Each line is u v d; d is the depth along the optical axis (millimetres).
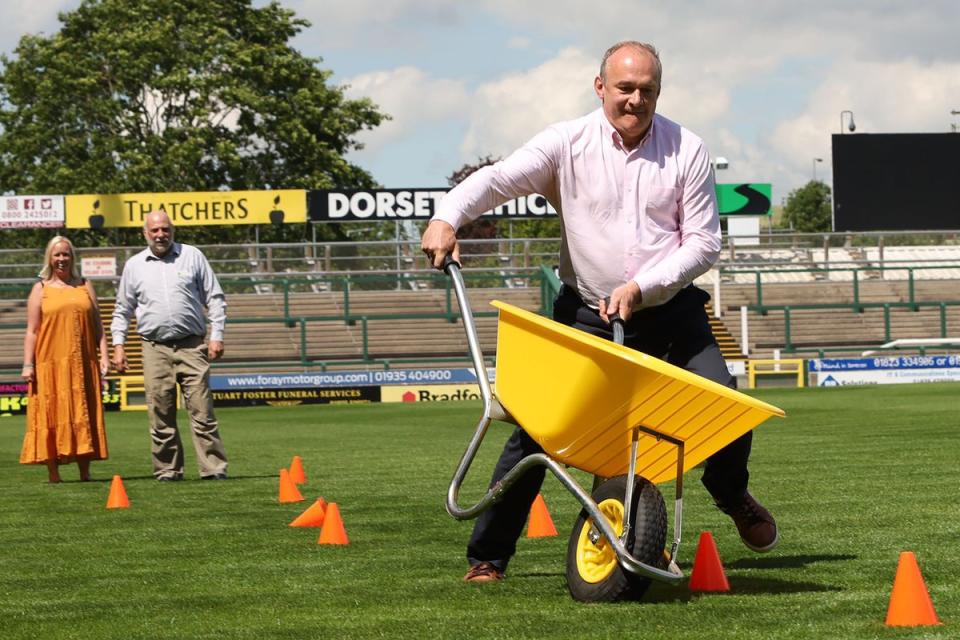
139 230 58469
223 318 12094
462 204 5703
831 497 9375
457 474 5672
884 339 44750
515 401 5352
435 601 5406
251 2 59375
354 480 11805
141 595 5805
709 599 5285
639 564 4980
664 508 5082
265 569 6504
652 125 5734
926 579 5785
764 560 6445
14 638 4859
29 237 57938
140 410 33594
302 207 46375
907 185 50938
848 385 36031
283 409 31641
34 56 57750
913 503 8906
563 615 4977
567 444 5336
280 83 58688
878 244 49906
